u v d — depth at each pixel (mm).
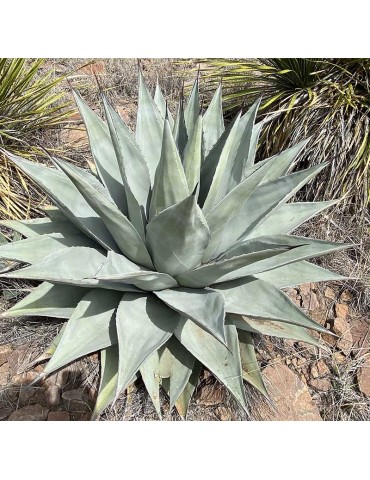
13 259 1950
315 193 3008
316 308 2611
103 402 1881
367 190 2836
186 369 1967
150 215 1975
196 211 1644
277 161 2248
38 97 3043
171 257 1849
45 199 2840
